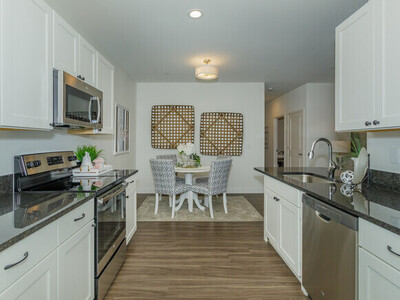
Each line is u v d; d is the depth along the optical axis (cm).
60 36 177
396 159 170
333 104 539
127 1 229
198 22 271
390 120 138
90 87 216
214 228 327
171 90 542
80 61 210
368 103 155
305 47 340
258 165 546
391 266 100
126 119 472
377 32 146
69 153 228
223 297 184
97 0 227
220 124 536
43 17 157
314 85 539
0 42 120
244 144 545
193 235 303
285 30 289
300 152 571
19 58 134
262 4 235
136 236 299
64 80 172
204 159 545
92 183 195
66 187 180
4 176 162
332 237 142
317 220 159
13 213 117
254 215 382
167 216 375
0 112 121
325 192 162
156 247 269
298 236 188
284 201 217
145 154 545
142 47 340
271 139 763
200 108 543
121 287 196
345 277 130
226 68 435
